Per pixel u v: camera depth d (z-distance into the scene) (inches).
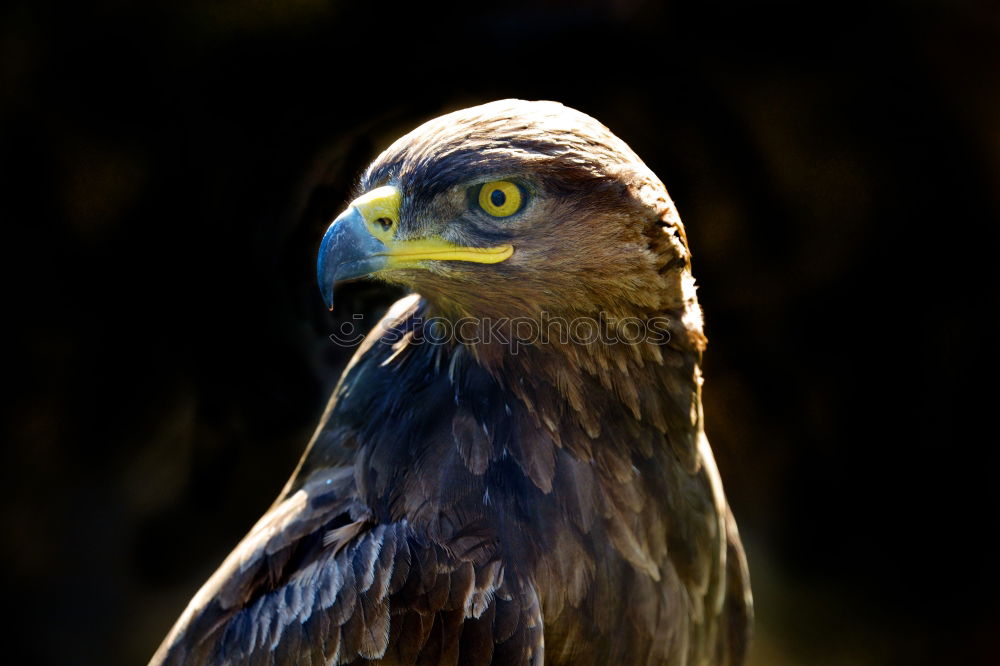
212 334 452.4
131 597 459.2
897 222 469.1
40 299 433.4
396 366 210.8
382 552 189.6
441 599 186.4
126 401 450.9
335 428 214.8
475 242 197.6
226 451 463.2
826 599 494.3
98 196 429.1
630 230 194.5
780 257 484.1
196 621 207.9
